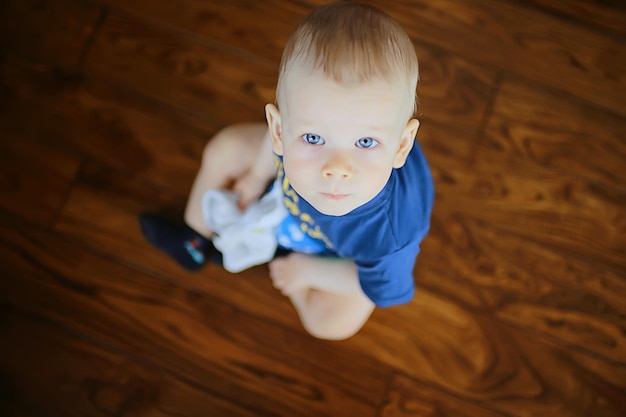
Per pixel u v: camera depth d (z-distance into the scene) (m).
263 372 1.15
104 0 1.24
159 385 1.15
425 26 1.23
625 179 1.20
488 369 1.15
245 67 1.22
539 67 1.22
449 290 1.17
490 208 1.19
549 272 1.17
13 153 1.21
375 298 0.95
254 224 1.00
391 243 0.84
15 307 1.16
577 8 1.23
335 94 0.64
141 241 1.19
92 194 1.20
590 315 1.16
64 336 1.16
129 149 1.21
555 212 1.19
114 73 1.22
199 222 1.13
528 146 1.20
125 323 1.17
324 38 0.65
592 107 1.21
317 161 0.69
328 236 0.89
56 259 1.18
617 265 1.18
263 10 1.24
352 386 1.15
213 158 1.06
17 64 1.22
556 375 1.15
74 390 1.14
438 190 1.19
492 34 1.23
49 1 1.24
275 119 0.74
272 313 1.17
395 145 0.69
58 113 1.22
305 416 1.14
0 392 1.13
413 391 1.15
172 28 1.23
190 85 1.22
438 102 1.21
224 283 1.18
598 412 1.13
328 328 1.08
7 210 1.19
